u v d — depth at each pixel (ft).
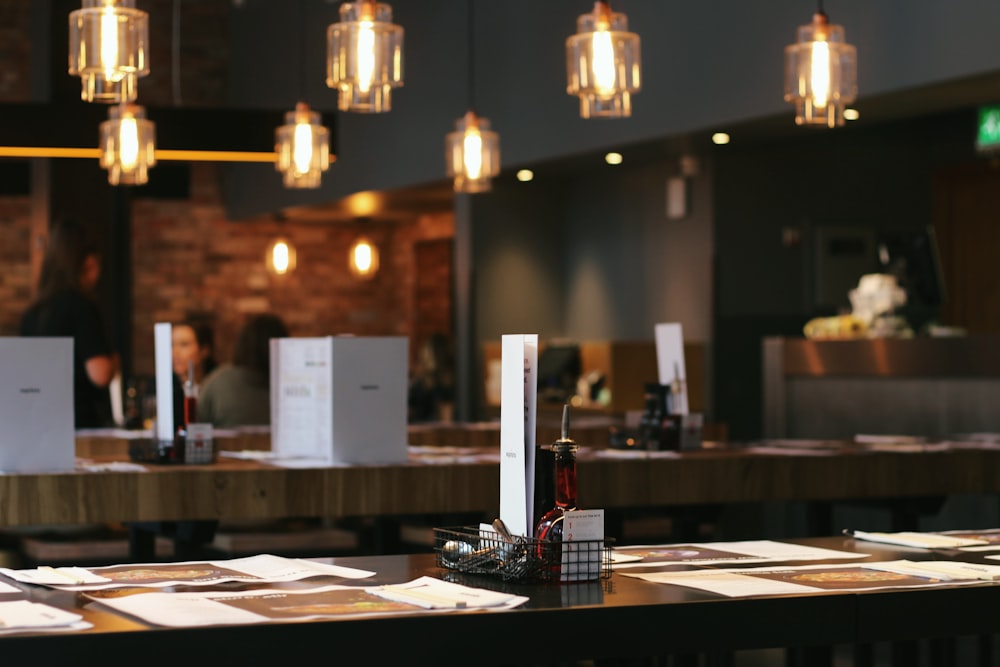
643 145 26.27
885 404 21.13
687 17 24.52
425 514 13.57
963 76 19.45
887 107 22.02
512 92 29.45
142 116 19.93
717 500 13.79
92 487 12.16
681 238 29.66
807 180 29.37
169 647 5.62
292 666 5.81
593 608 6.33
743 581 7.10
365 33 14.89
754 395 29.12
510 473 7.38
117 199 36.14
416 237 45.98
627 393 30.55
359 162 35.83
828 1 21.68
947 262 29.91
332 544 15.24
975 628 7.02
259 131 21.67
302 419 14.16
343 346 13.34
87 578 6.96
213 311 45.47
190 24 44.16
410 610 6.14
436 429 19.72
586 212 32.96
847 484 14.21
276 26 39.91
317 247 46.80
